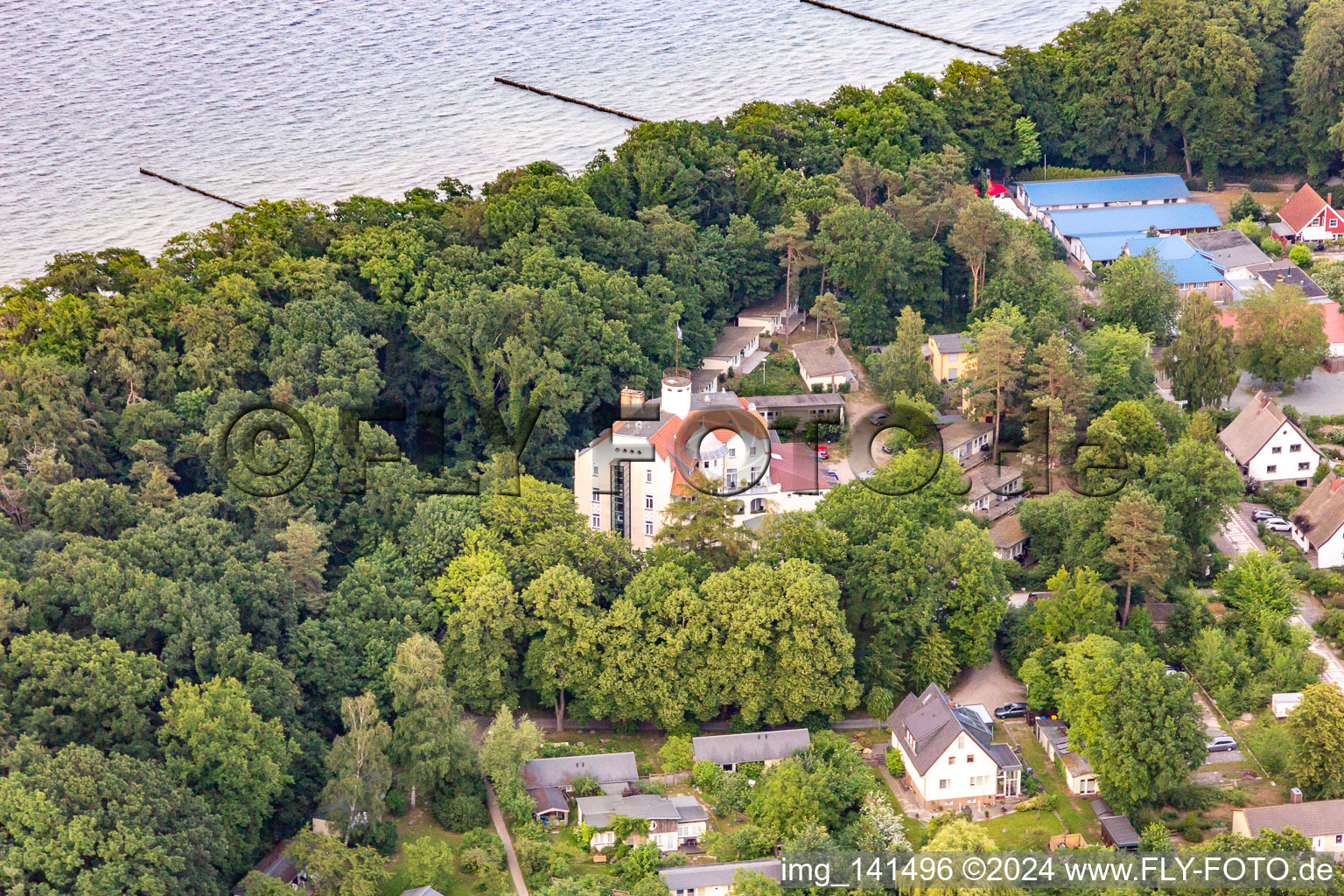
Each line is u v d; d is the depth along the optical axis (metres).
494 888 152.00
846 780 163.62
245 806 152.00
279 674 163.88
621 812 159.62
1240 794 165.00
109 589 162.88
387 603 177.25
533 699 182.12
